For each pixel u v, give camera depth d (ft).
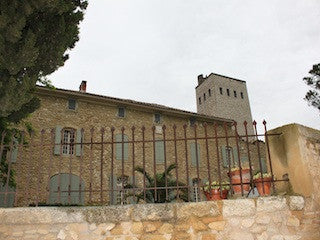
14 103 19.57
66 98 68.64
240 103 145.79
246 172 18.12
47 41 21.66
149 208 14.33
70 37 22.16
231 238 13.83
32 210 14.30
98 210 14.30
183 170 72.84
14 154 55.31
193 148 76.13
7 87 19.21
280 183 16.08
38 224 14.11
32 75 21.95
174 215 14.20
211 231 13.96
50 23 21.71
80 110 69.10
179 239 13.83
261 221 14.05
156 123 76.13
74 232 13.99
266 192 15.93
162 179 44.27
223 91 144.15
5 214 14.24
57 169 60.29
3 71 20.24
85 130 67.51
